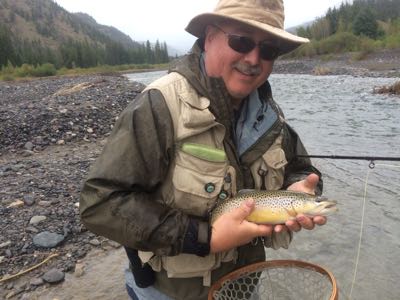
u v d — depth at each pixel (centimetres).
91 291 147
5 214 195
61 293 145
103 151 68
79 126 389
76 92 657
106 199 64
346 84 902
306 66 1598
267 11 71
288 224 72
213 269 77
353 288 146
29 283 149
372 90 738
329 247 172
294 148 92
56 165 281
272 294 88
